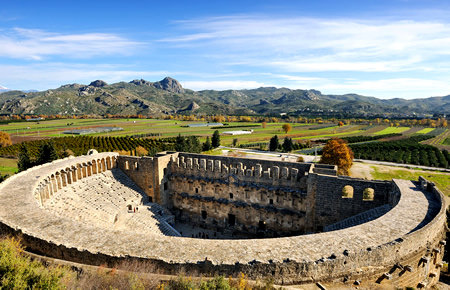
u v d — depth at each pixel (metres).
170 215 66.06
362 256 27.58
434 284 37.31
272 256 27.19
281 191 57.34
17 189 44.22
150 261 26.14
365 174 109.25
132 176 69.75
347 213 50.94
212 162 65.19
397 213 36.97
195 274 25.75
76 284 21.36
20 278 18.31
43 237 29.20
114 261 26.67
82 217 49.44
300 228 56.59
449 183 94.94
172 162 69.75
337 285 27.05
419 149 164.00
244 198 62.06
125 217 56.66
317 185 52.62
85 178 61.66
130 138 185.50
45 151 102.38
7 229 31.17
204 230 65.38
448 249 49.75
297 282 26.09
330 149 98.88
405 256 30.02
